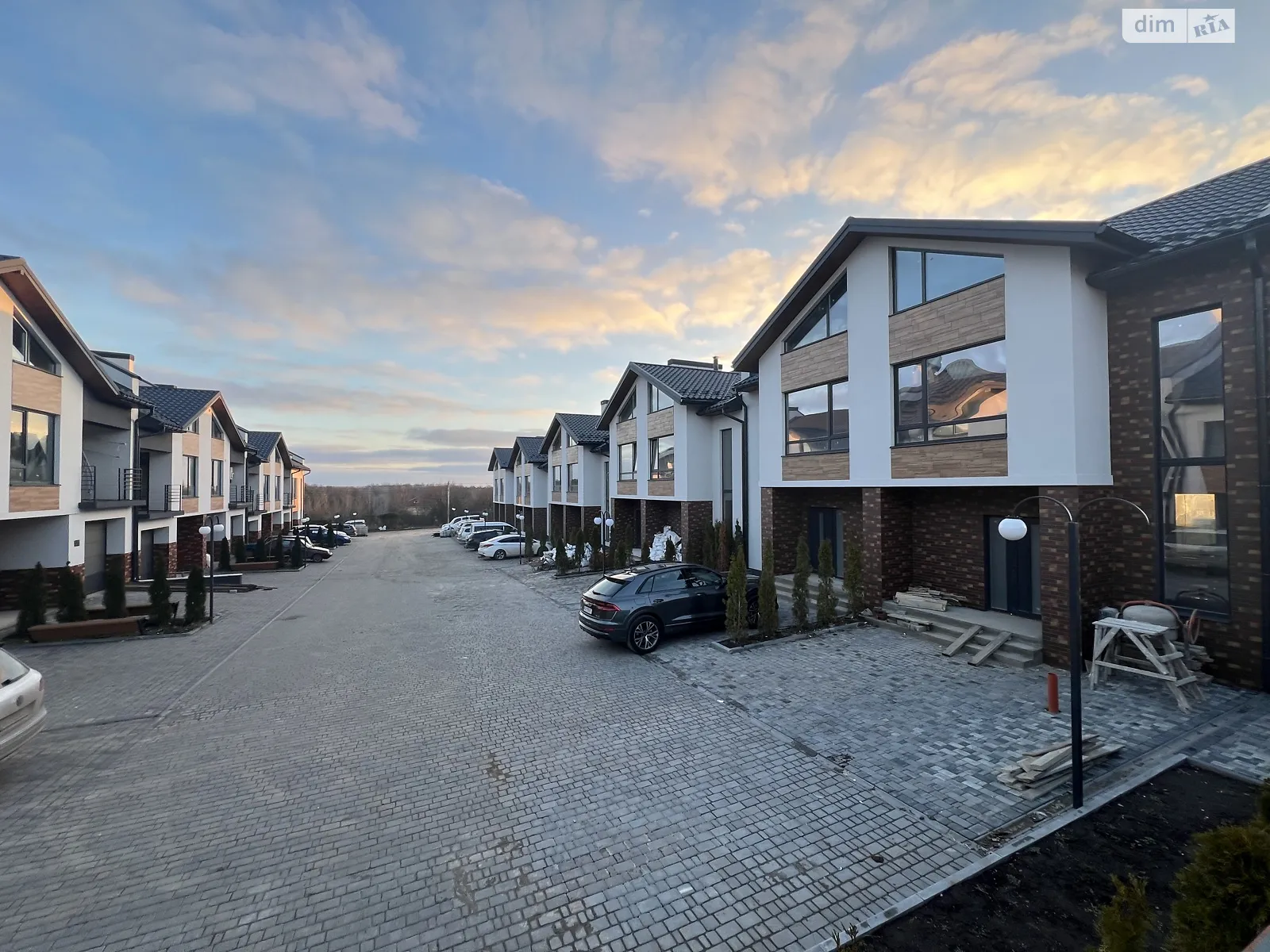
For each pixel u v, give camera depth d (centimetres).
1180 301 805
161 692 886
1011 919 362
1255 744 591
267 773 607
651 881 418
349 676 961
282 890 418
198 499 2547
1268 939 216
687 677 895
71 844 480
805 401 1401
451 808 528
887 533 1191
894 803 513
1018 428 916
